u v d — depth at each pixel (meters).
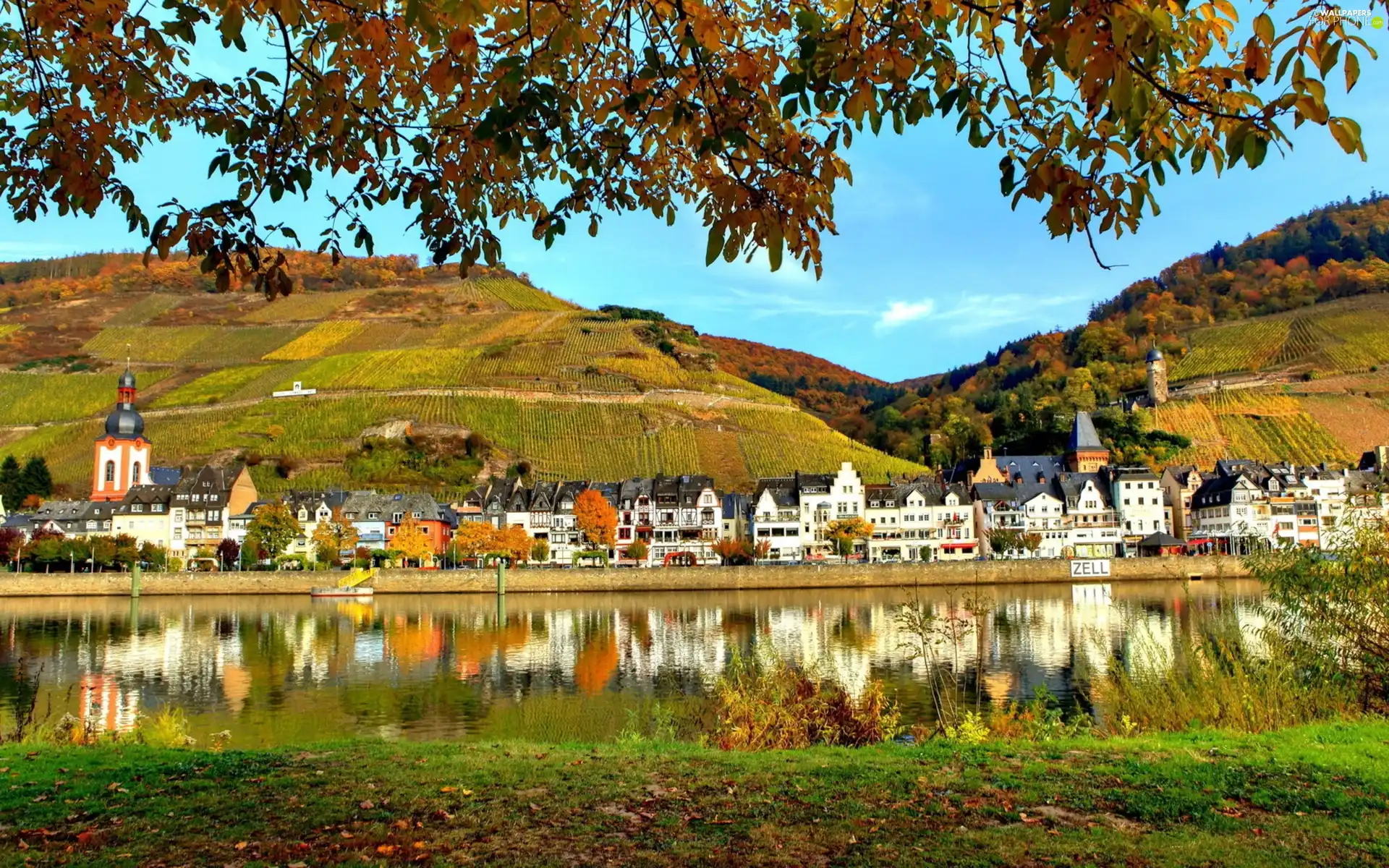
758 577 92.31
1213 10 5.85
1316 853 9.81
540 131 6.71
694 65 6.58
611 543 115.00
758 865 9.55
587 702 34.72
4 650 51.97
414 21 5.74
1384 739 15.70
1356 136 5.19
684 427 155.00
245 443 148.38
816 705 20.52
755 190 6.65
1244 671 19.94
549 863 9.67
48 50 7.79
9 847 10.28
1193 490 132.50
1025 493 125.69
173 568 110.25
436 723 31.53
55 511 122.38
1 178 8.38
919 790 12.46
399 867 9.58
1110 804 11.72
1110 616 60.72
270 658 47.66
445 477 142.00
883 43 6.29
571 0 6.26
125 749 16.88
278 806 11.95
